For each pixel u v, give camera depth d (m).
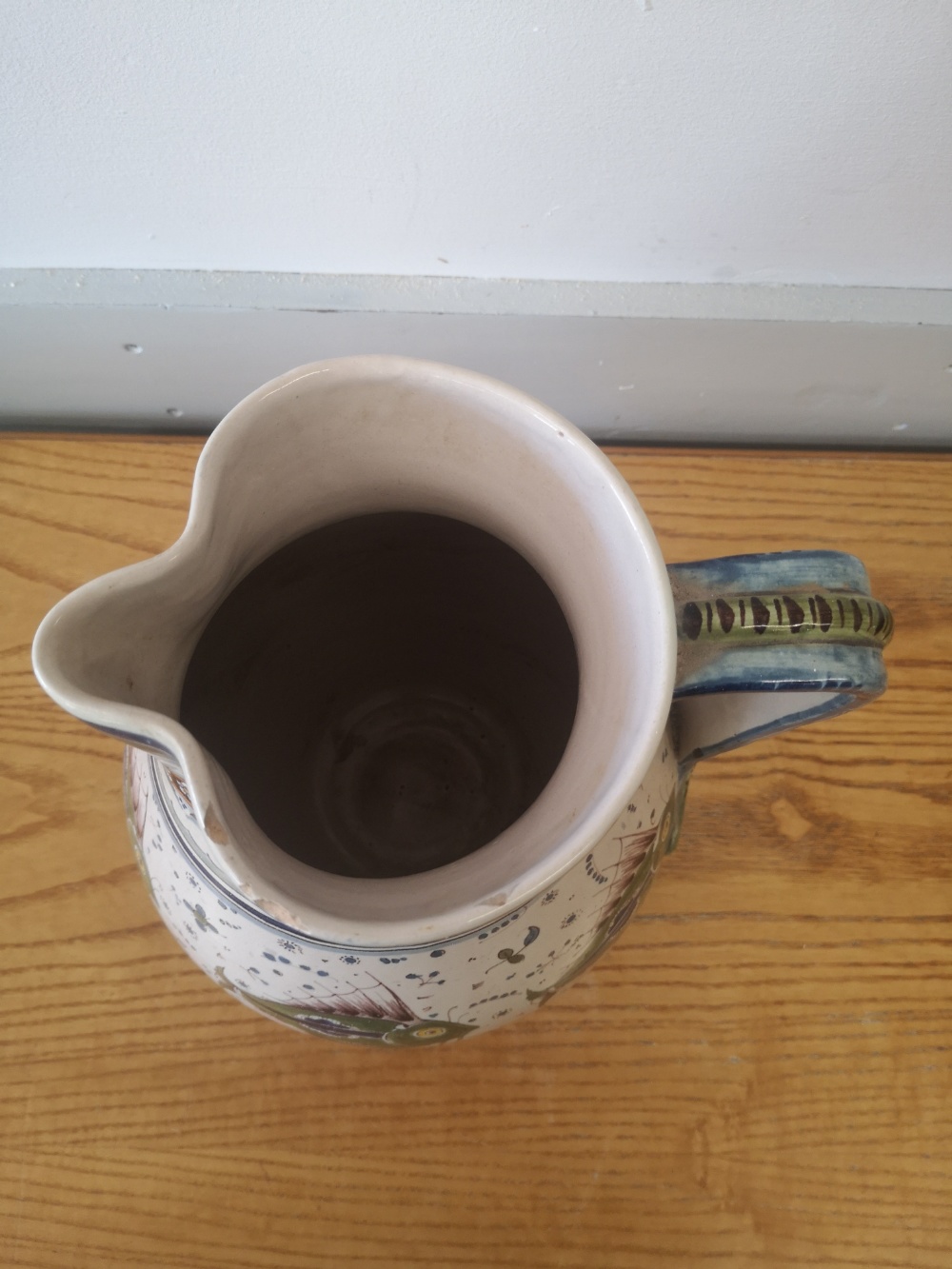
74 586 0.40
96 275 0.41
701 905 0.36
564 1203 0.32
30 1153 0.32
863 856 0.37
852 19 0.30
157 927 0.35
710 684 0.22
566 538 0.22
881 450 0.48
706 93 0.33
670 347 0.43
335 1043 0.33
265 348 0.43
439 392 0.22
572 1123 0.33
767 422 0.48
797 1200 0.32
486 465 0.23
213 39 0.31
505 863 0.19
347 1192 0.32
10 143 0.35
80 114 0.34
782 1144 0.33
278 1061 0.34
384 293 0.41
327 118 0.34
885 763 0.38
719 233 0.39
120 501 0.41
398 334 0.42
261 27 0.31
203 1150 0.33
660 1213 0.32
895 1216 0.32
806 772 0.38
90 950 0.35
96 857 0.36
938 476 0.43
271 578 0.26
